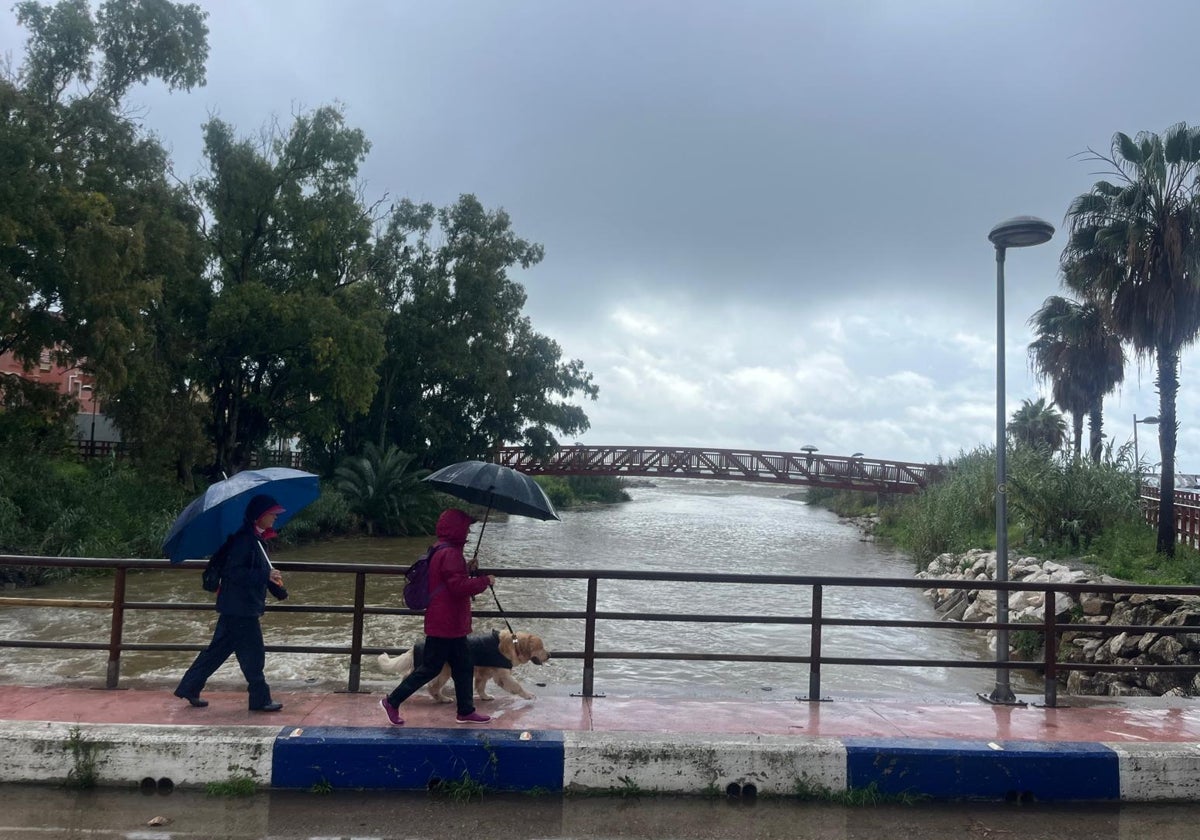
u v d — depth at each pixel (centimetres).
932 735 589
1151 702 719
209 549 605
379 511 3581
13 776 520
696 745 538
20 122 2302
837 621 696
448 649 577
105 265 2311
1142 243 1972
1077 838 488
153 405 2728
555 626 1562
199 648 674
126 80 2828
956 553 2609
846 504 6125
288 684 698
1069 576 1828
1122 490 2283
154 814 484
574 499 6669
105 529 2328
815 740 556
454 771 528
